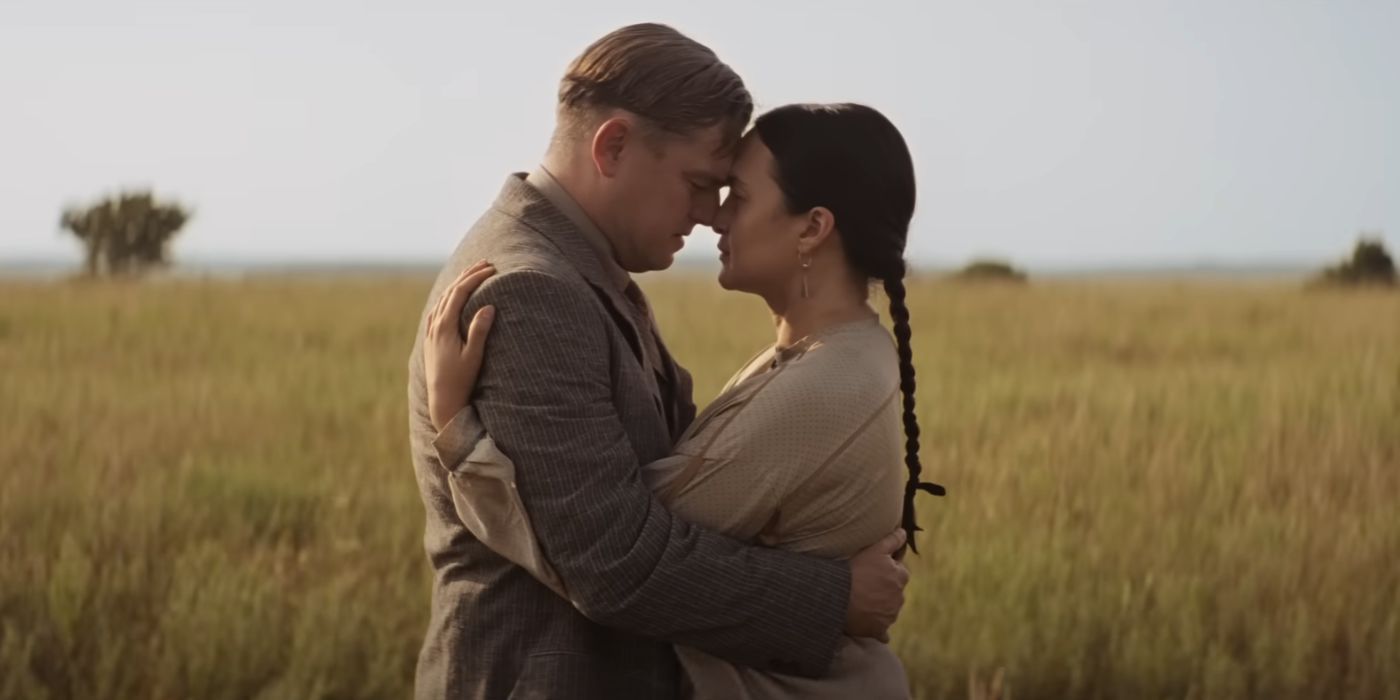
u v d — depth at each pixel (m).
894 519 2.46
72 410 8.36
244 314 16.50
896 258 2.49
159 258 33.44
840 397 2.36
